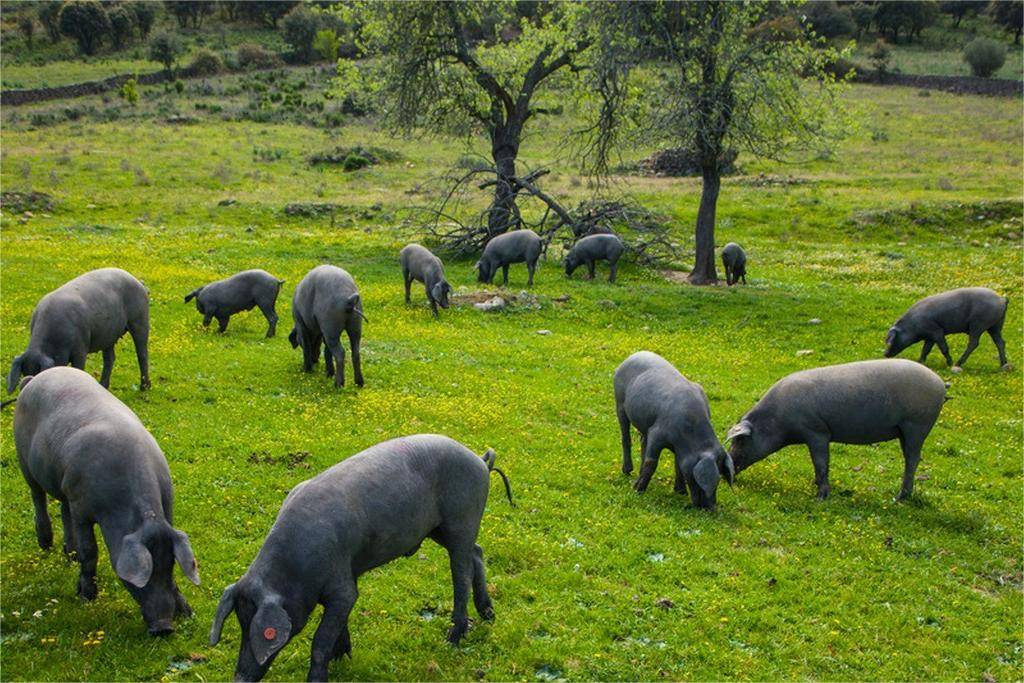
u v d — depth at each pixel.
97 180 45.75
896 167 51.78
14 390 13.62
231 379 17.53
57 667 8.34
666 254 33.59
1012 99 75.56
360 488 8.02
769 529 12.55
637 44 29.50
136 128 64.38
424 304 25.72
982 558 12.25
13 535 10.92
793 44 29.41
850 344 23.41
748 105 28.59
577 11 33.22
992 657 9.83
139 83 89.25
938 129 63.66
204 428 14.62
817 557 11.77
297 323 18.23
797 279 31.33
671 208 42.84
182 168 50.59
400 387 17.73
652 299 27.44
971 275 30.56
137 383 16.73
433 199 43.00
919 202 39.91
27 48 107.38
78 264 26.98
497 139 37.50
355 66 39.50
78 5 108.38
